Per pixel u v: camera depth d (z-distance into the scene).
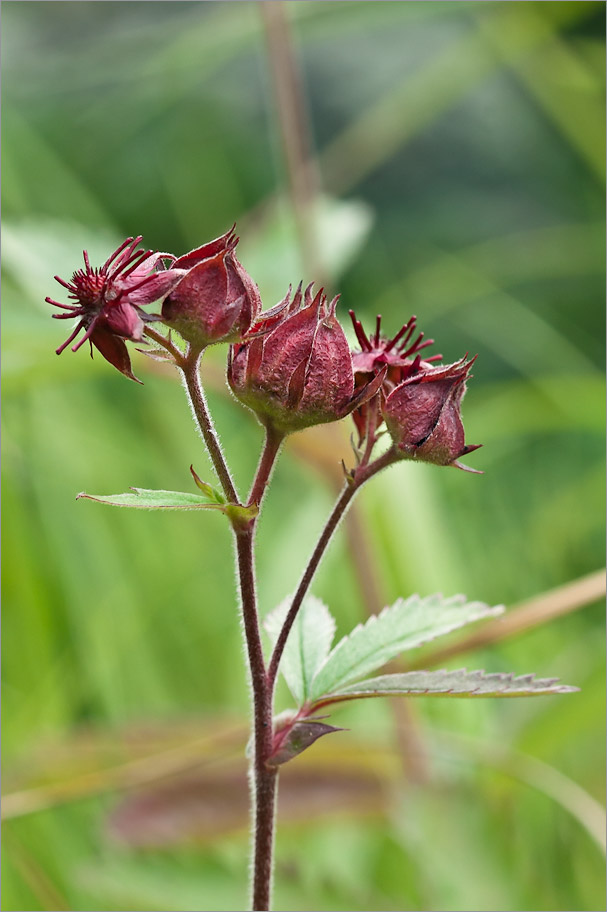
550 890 0.52
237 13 0.63
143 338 0.42
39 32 0.94
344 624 0.63
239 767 0.52
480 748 0.51
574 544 0.73
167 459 0.67
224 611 0.64
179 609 0.63
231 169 0.91
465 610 0.44
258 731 0.43
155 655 0.62
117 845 0.51
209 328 0.42
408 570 0.58
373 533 0.58
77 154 0.89
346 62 0.96
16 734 0.55
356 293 0.93
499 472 0.81
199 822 0.51
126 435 0.67
